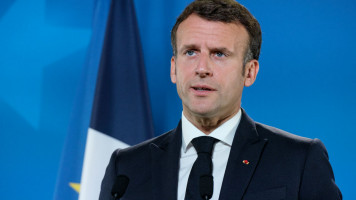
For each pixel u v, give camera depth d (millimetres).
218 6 4125
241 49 4160
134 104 7609
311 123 7719
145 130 7543
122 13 7910
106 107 7586
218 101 4004
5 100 8664
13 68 8727
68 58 8703
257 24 4375
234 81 4074
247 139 4176
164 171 4242
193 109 4027
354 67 7691
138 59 7785
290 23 7965
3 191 8492
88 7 8789
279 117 7844
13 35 8773
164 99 8344
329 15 7844
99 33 8203
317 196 3846
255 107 7941
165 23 8477
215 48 4020
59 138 8531
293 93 7832
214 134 4227
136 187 4277
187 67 4062
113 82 7672
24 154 8539
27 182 8484
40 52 8742
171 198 4020
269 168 3965
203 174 3908
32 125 8594
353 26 7762
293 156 3992
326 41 7816
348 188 7484
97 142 7418
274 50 7969
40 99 8641
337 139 7605
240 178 3904
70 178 7719
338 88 7695
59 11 8797
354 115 7605
